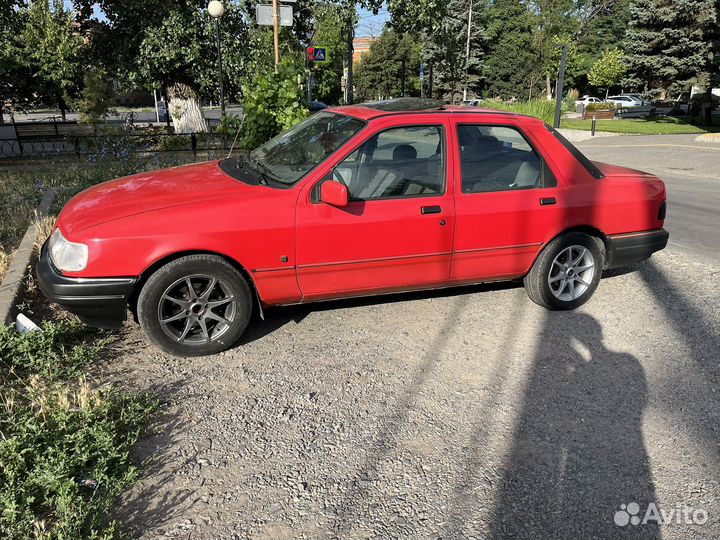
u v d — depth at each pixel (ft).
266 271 12.75
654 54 117.91
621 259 16.26
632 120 125.90
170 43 53.72
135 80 57.72
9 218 22.38
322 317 15.16
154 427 10.27
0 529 7.54
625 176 16.34
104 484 8.67
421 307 15.98
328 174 13.01
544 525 8.46
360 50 253.03
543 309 16.14
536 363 13.11
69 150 43.98
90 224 11.75
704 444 10.37
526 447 10.18
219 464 9.46
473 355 13.41
